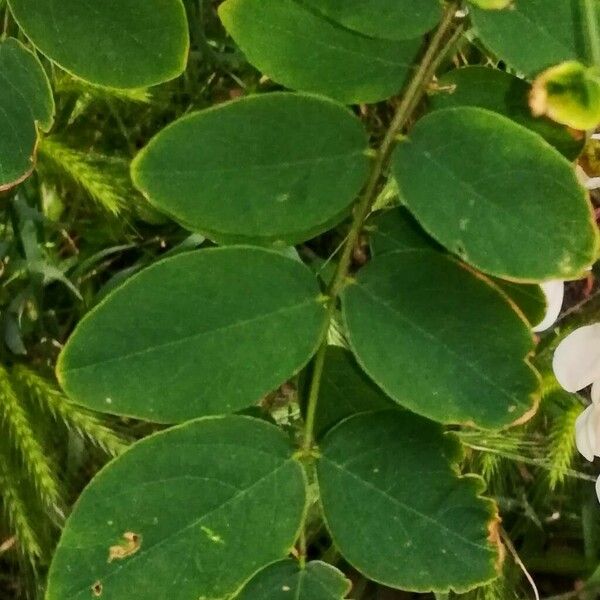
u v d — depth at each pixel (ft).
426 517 0.81
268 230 0.80
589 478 1.10
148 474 0.79
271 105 0.78
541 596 1.21
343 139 0.80
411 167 0.80
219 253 0.79
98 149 1.09
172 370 0.79
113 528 0.78
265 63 0.81
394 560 0.81
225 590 0.79
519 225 0.78
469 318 0.80
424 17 0.80
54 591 0.77
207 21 1.07
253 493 0.80
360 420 0.82
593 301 1.14
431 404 0.80
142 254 1.11
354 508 0.82
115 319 0.78
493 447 1.09
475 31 0.80
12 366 1.10
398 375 0.80
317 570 0.83
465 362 0.80
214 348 0.79
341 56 0.81
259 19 0.80
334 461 0.82
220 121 0.77
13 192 1.06
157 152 0.77
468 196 0.78
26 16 0.79
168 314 0.78
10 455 1.06
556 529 1.21
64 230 1.10
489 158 0.78
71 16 0.79
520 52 0.80
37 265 1.08
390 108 0.90
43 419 1.07
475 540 0.81
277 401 1.02
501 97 0.84
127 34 0.78
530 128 0.83
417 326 0.80
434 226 0.79
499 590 1.10
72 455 1.08
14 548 1.12
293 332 0.81
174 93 1.07
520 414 0.79
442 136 0.79
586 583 1.16
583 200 0.77
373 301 0.81
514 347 0.80
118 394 0.78
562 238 0.77
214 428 0.80
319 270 0.85
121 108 1.08
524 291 0.84
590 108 0.75
